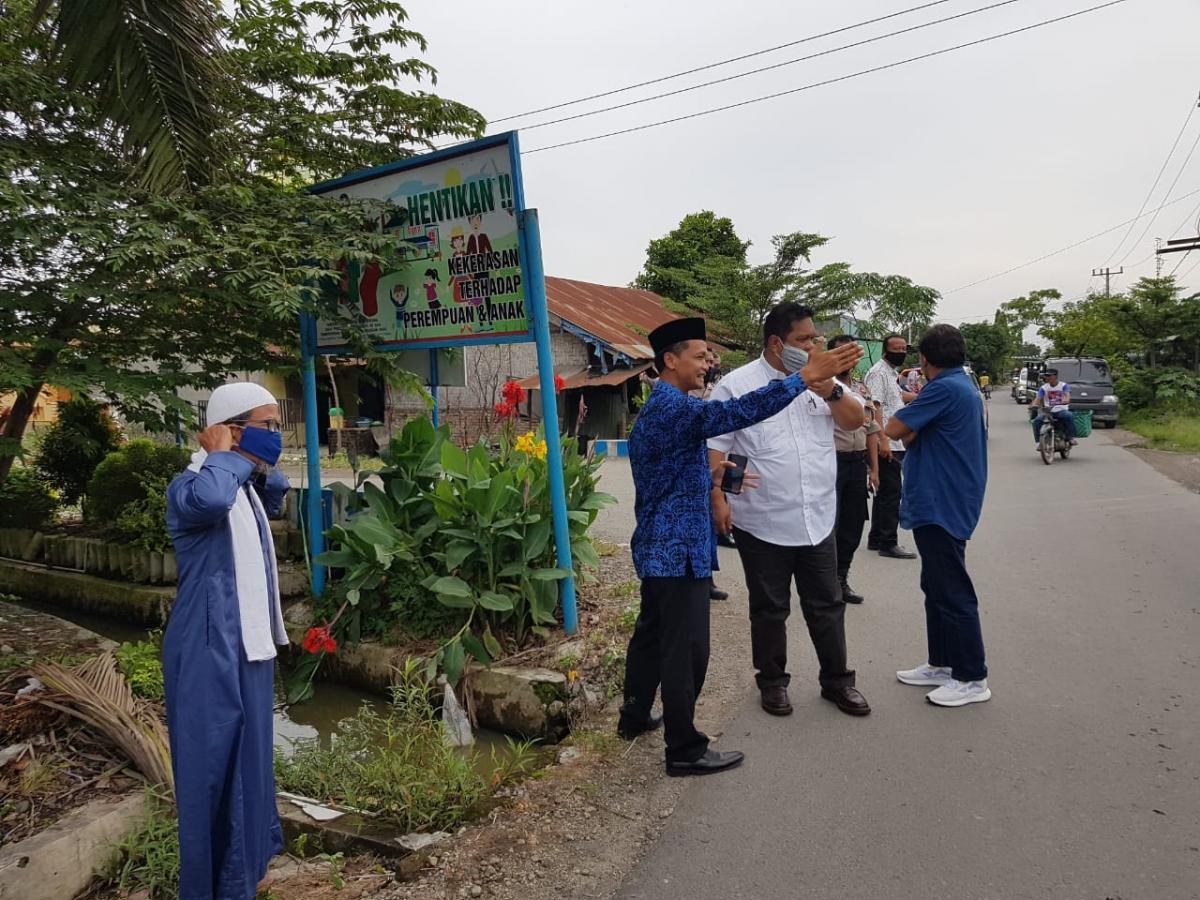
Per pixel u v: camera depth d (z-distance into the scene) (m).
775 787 3.45
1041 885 2.72
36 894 2.89
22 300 4.89
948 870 2.83
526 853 3.10
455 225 5.18
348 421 10.84
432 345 5.40
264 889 2.99
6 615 5.63
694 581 3.52
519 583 5.04
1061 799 3.23
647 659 3.91
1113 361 27.64
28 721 3.80
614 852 3.07
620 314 21.94
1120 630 5.14
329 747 4.38
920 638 5.22
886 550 7.45
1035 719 3.95
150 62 4.64
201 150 4.98
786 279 20.64
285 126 6.79
